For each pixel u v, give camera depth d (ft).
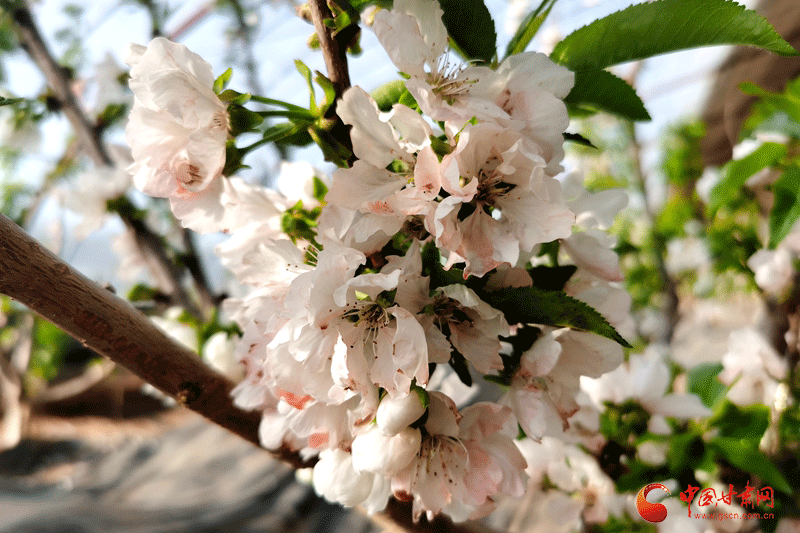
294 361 0.56
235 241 0.65
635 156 2.41
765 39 0.63
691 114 3.05
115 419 7.01
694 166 2.23
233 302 0.71
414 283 0.54
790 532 1.12
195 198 0.61
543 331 0.63
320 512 4.25
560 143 0.55
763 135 1.22
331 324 0.55
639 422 1.02
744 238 1.53
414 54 0.55
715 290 2.60
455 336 0.56
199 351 1.12
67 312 0.58
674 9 0.64
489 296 0.57
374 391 0.55
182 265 1.36
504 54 0.68
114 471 5.60
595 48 0.68
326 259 0.53
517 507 2.16
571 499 1.07
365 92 0.54
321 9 0.58
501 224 0.55
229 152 0.60
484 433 0.60
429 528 0.79
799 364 1.22
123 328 0.62
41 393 5.10
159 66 0.58
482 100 0.55
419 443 0.58
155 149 0.59
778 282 1.35
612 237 0.71
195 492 4.82
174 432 6.30
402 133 0.55
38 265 0.56
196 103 0.57
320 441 0.59
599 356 0.66
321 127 0.59
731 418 1.05
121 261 1.47
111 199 1.39
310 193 0.65
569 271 0.63
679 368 1.35
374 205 0.53
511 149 0.53
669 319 2.13
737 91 2.89
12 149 1.60
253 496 4.53
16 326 4.12
